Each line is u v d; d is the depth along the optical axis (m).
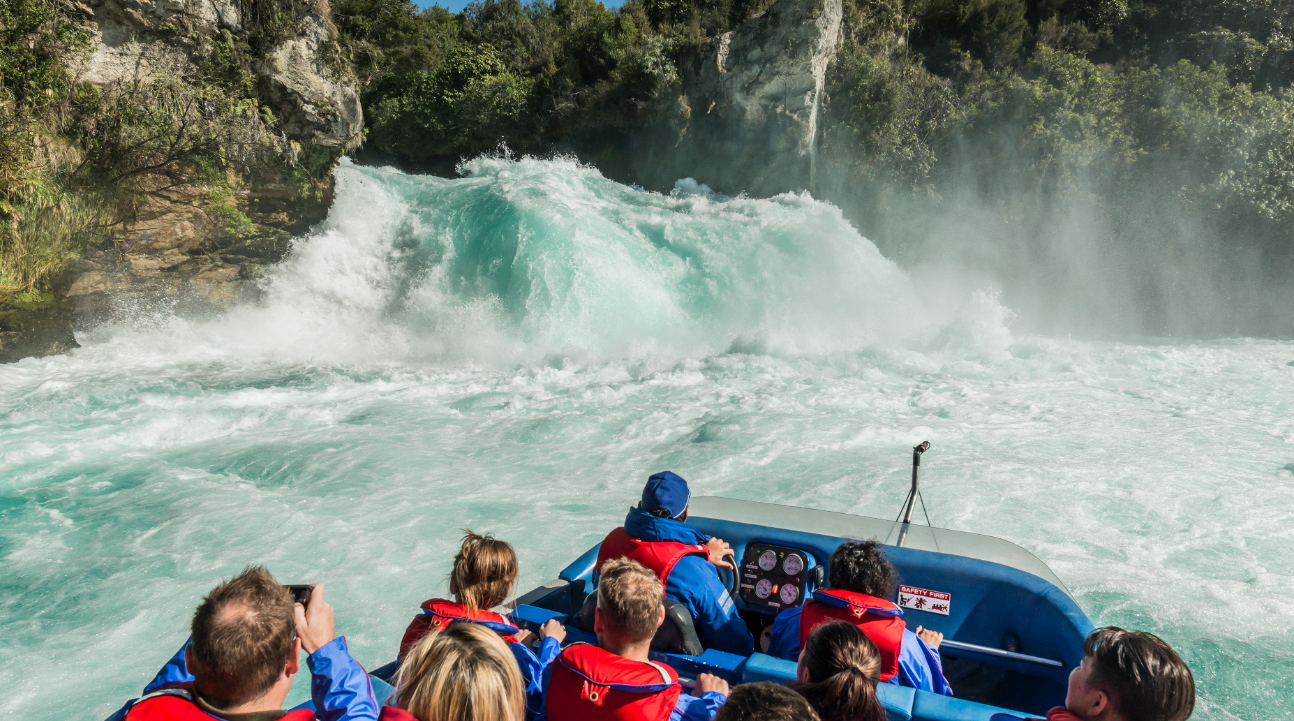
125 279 15.58
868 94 24.38
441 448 7.54
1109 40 29.53
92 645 3.90
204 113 16.45
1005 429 8.05
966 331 13.79
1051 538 5.19
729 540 3.24
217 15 16.86
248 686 1.60
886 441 7.64
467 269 16.16
